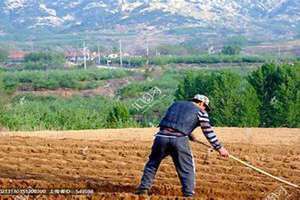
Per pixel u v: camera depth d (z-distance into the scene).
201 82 109.06
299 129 66.12
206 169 34.88
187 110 26.22
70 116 80.88
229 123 95.69
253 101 96.44
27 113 81.50
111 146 44.03
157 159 26.45
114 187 29.00
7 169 33.84
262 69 102.75
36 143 45.12
